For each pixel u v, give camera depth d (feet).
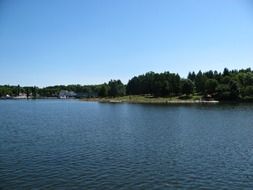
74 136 202.08
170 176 110.01
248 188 97.76
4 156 140.46
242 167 122.01
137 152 149.89
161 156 141.08
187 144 171.32
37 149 156.76
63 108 583.58
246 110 460.55
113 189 96.63
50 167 121.29
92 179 106.42
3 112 467.52
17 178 107.14
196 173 113.80
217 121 300.40
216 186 99.50
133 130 233.14
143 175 111.14
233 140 184.85
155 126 259.60
